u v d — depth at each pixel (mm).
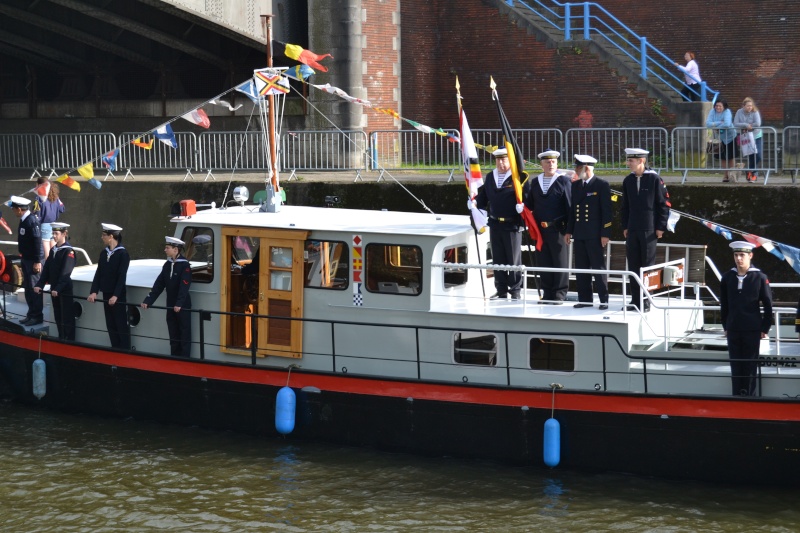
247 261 15711
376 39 30250
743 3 29906
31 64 34438
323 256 14984
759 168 21281
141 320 16438
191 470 14500
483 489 13656
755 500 13109
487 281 15812
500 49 31219
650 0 31094
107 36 31188
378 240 14586
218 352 15766
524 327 14062
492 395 14023
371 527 12672
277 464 14617
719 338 14406
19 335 17203
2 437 15898
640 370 13766
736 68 30188
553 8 32250
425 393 14344
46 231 22297
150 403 16172
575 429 13727
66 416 16859
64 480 14227
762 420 13016
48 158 29672
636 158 14602
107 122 33625
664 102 28297
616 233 21406
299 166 27156
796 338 14961
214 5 27688
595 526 12602
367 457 14727
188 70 32531
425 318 14523
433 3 32125
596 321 13758
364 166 26234
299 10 30703
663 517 12781
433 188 22781
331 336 15000
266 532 12562
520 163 14992
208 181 25188
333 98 29625
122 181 25984
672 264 15117
